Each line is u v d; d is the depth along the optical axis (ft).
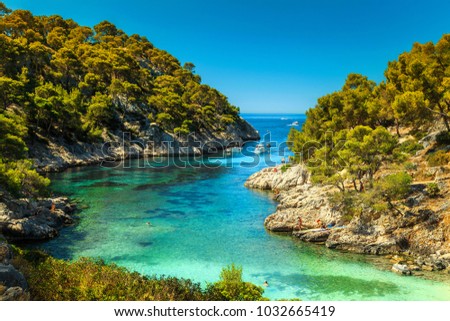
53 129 335.67
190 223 165.99
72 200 206.59
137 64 544.21
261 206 199.93
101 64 461.37
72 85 430.61
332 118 253.03
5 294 58.75
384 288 98.89
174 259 122.62
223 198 219.61
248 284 84.69
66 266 85.30
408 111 166.91
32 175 153.17
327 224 147.84
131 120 435.94
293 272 111.34
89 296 64.49
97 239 142.10
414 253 122.62
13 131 202.80
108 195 222.28
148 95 518.37
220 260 121.90
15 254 97.45
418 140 209.56
